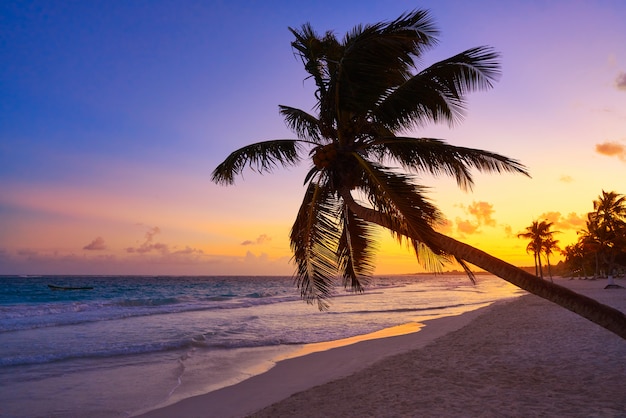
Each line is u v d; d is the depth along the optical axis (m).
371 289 67.44
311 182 9.71
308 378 10.07
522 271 6.49
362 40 7.74
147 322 21.34
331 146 8.79
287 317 23.70
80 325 20.14
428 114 8.84
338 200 9.39
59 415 7.76
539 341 12.41
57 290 60.59
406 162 9.05
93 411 7.96
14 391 9.27
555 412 6.18
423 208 7.45
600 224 64.12
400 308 29.28
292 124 10.46
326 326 19.78
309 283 9.15
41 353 13.28
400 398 7.37
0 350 13.79
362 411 6.79
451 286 84.69
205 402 8.38
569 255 104.50
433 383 8.29
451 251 6.98
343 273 10.77
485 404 6.73
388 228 7.98
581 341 12.00
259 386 9.48
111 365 11.79
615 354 10.07
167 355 13.19
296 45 9.58
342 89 8.44
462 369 9.40
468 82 8.07
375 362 10.73
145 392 9.16
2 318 22.62
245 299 39.69
